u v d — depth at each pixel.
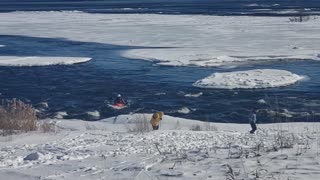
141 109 24.77
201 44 49.62
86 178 6.93
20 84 31.77
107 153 9.40
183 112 23.89
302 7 125.50
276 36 54.94
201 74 34.00
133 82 31.69
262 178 6.29
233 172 6.66
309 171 6.62
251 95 26.97
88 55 44.78
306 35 55.06
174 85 30.41
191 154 8.55
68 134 14.59
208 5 147.25
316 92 27.42
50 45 53.66
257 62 38.53
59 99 27.39
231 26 69.94
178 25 73.19
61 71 36.50
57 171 7.56
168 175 6.74
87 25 77.81
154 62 39.53
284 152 8.00
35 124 16.48
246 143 10.40
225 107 24.59
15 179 7.14
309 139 10.40
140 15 101.00
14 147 11.34
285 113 22.86
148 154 8.99
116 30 67.81
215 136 13.27
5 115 16.70
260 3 158.62
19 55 46.03
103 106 25.50
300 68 35.28
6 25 82.19
